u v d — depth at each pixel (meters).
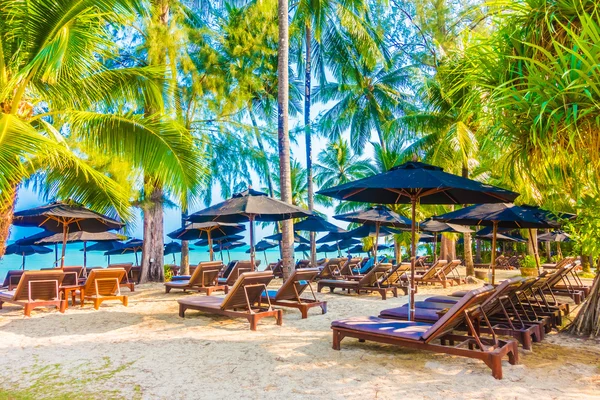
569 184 5.40
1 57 6.05
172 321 7.25
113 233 12.99
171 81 9.77
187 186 8.19
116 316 7.75
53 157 6.36
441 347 4.37
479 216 6.87
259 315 6.59
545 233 16.08
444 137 15.08
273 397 3.67
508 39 5.03
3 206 6.08
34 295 8.09
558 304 7.45
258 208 7.64
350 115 25.58
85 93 8.03
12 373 4.43
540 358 4.80
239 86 15.61
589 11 4.43
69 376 4.31
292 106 26.17
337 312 8.19
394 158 18.81
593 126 4.35
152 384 4.04
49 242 12.41
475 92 5.32
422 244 29.48
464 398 3.60
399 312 6.03
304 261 17.62
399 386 3.91
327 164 31.62
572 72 3.98
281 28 11.22
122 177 9.76
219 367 4.56
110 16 7.02
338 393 3.75
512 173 5.66
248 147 17.12
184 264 17.09
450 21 13.98
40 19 5.95
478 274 18.45
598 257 5.97
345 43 22.62
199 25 17.20
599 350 5.14
